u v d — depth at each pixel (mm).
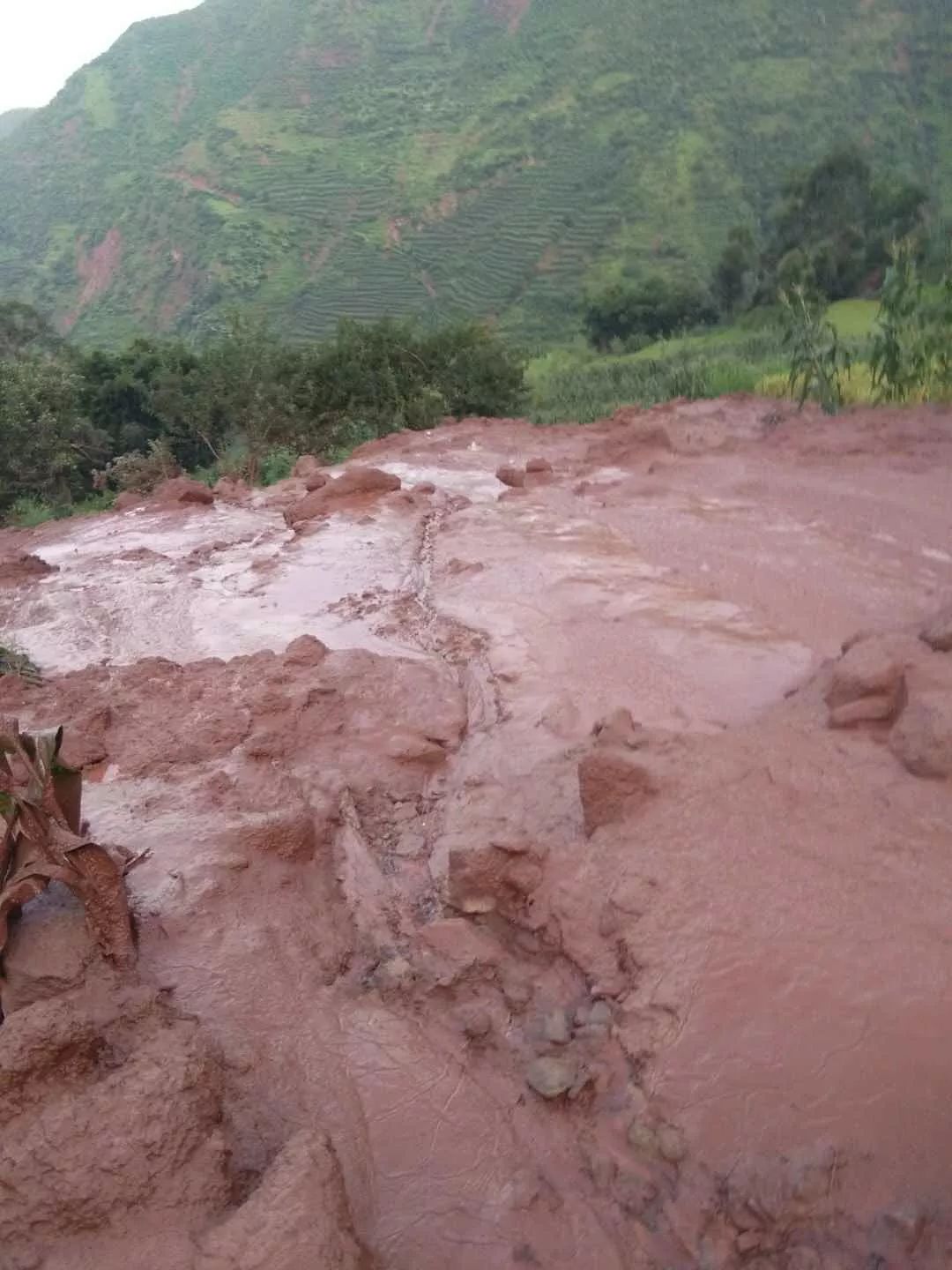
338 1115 3627
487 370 29172
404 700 6531
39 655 7996
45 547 11570
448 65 168625
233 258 124688
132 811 5246
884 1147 3115
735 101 126938
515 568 9000
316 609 8578
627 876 4219
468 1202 3305
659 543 9500
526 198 123688
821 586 8156
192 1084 3256
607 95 137625
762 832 4312
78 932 4004
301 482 13938
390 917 4645
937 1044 3367
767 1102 3309
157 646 8039
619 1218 3170
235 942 4352
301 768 5797
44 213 170375
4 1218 2916
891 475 11586
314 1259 2801
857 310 44875
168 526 12078
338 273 119875
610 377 36344
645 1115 3377
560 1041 3773
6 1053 3348
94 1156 3002
